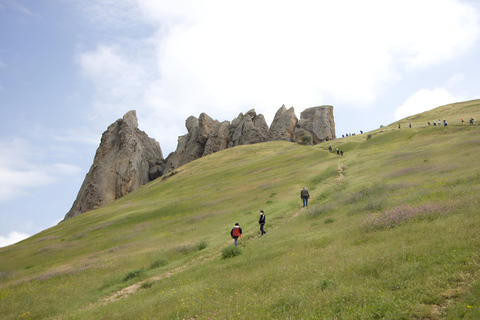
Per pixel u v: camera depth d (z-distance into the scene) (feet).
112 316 34.86
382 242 37.65
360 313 20.54
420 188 70.74
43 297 54.90
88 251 108.17
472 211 40.81
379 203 63.52
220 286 36.99
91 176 498.69
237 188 169.78
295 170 184.85
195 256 67.92
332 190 106.63
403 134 216.13
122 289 55.06
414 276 24.76
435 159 114.32
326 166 172.96
